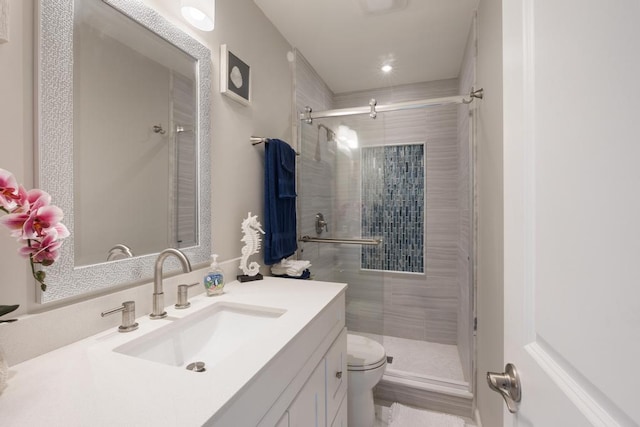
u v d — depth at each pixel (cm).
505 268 61
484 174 155
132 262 94
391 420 175
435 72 241
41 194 62
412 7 165
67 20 77
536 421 47
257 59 166
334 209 210
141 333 84
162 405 52
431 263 258
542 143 47
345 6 165
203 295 119
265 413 68
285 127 198
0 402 53
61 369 64
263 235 165
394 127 266
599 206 34
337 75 246
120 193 92
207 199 126
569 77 40
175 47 113
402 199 266
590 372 35
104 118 87
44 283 68
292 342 81
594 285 34
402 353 239
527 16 52
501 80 120
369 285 209
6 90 66
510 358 58
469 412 178
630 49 29
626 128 30
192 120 120
